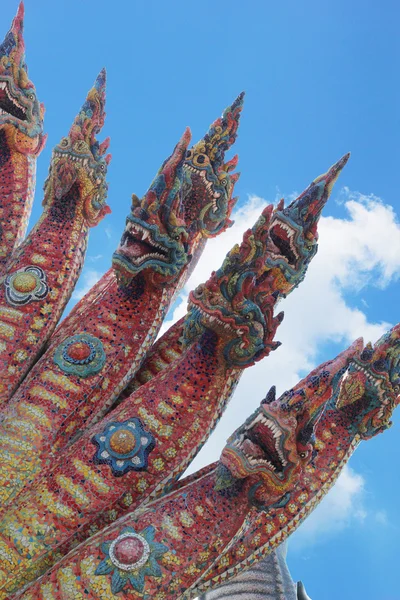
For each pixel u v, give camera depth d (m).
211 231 15.29
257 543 11.13
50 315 13.01
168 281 12.94
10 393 11.95
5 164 15.92
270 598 13.23
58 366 12.13
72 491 10.41
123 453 10.84
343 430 13.06
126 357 12.49
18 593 9.39
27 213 15.67
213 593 13.34
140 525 9.74
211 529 9.87
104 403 12.02
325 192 14.16
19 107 16.06
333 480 12.45
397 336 13.27
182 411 11.37
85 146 14.72
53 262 13.73
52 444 11.21
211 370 11.67
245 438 10.13
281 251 13.89
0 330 12.56
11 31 16.34
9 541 9.77
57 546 9.88
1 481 10.51
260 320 11.43
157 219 12.50
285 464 9.98
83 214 14.63
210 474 10.50
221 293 11.43
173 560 9.52
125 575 9.29
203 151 15.27
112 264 12.60
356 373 13.14
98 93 15.31
